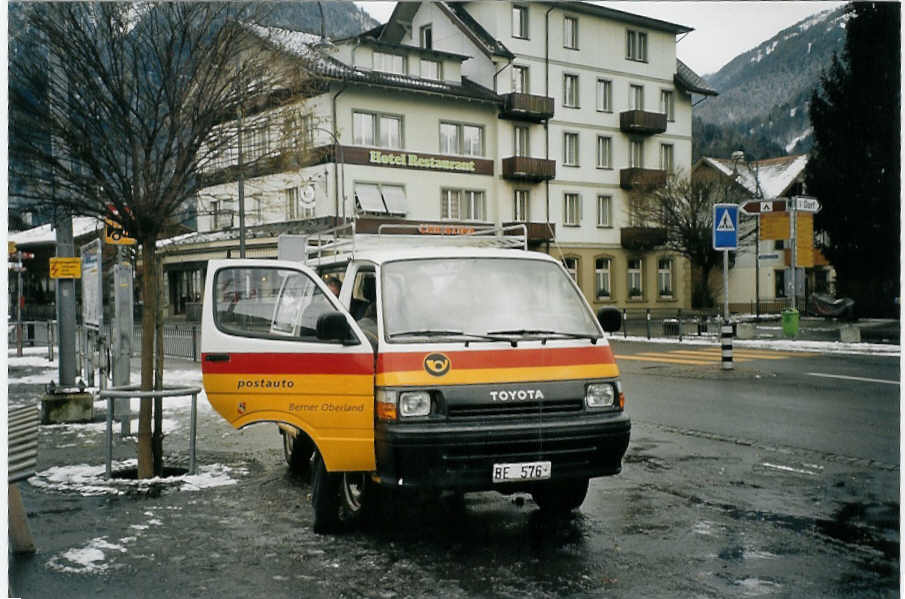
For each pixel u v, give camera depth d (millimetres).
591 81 49906
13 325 33375
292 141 8250
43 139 7410
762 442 9922
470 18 47875
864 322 37938
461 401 5863
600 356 6371
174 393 8023
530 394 5996
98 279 12812
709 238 50688
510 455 5867
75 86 7293
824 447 9586
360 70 40219
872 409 12344
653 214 50531
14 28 7254
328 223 37000
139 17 7402
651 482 7949
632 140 51969
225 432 10883
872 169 40281
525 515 6816
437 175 42750
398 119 41656
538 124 47562
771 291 57469
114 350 10680
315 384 6211
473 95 43719
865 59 40219
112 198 7715
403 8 49031
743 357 20906
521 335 6355
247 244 40125
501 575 5379
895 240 40188
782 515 6770
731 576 5348
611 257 51281
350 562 5656
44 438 10453
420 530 6398
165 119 7621
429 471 5738
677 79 53750
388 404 5859
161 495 7512
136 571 5512
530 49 47312
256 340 6445
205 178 8016
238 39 7680
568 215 49469
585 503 7188
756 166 54594
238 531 6398
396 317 6273
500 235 8688
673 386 15383
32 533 6359
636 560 5664
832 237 41781
